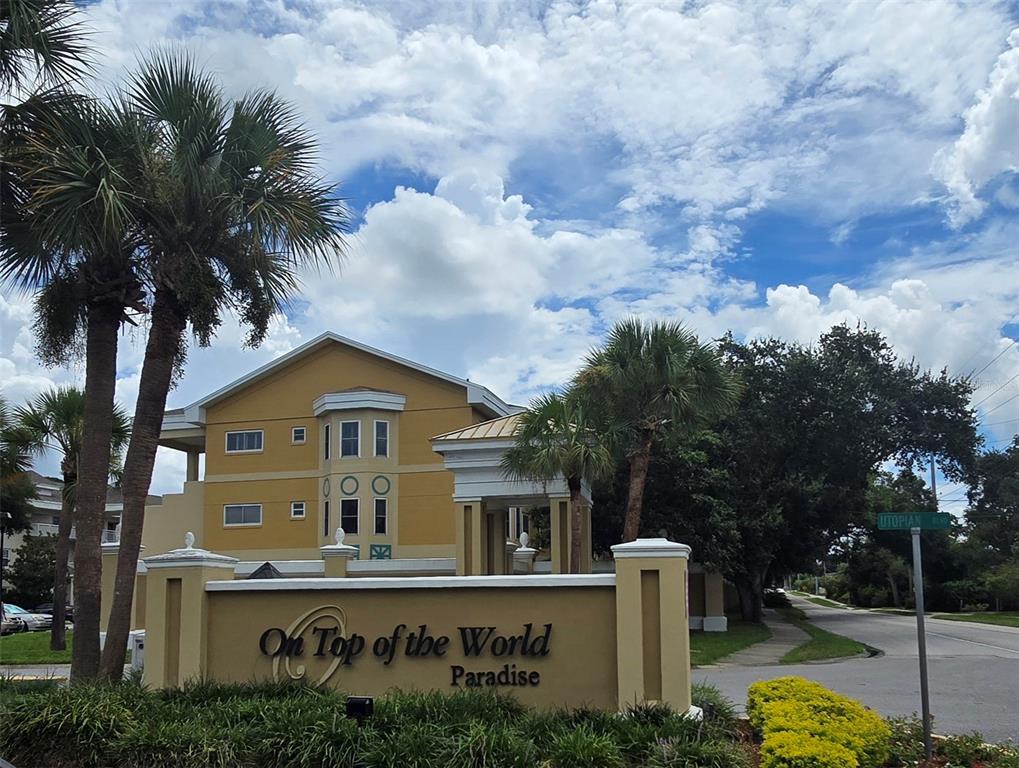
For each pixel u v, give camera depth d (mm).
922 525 9227
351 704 8727
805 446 42000
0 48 10977
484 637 9789
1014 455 57719
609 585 9602
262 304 13234
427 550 35750
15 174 11773
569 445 22484
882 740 8320
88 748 8578
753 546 38750
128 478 12125
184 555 10383
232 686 9898
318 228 12562
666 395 22906
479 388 36406
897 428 45438
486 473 25344
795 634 34062
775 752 7578
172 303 12461
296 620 10195
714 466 39062
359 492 35938
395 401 36750
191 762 8180
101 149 11742
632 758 8109
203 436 40625
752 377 41156
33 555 54281
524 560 27219
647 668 9242
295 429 38344
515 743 7980
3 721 8867
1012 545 57844
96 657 11703
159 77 12156
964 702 14484
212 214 12281
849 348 45688
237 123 12305
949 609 60812
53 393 26125
